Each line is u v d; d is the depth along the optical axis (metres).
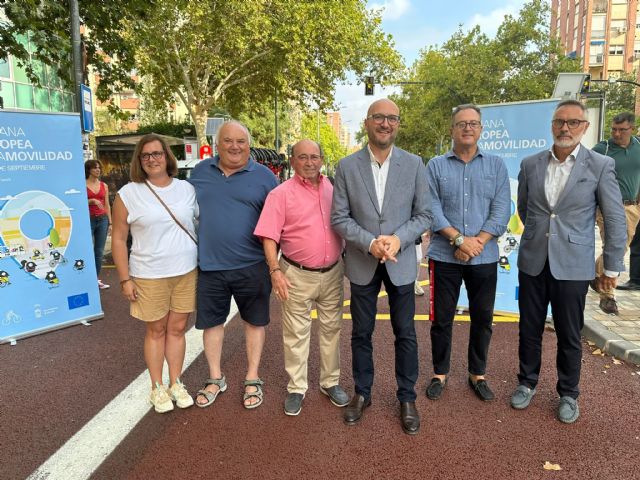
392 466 2.77
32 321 5.06
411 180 3.13
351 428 3.19
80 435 3.13
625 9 59.31
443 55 36.25
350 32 20.27
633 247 6.30
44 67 17.47
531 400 3.55
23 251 4.96
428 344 4.72
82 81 7.98
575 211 3.21
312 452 2.92
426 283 7.35
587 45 60.75
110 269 8.41
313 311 6.06
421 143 40.47
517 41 30.92
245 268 3.41
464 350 4.54
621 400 3.51
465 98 31.73
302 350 3.47
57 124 5.10
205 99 21.75
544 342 4.70
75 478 2.70
